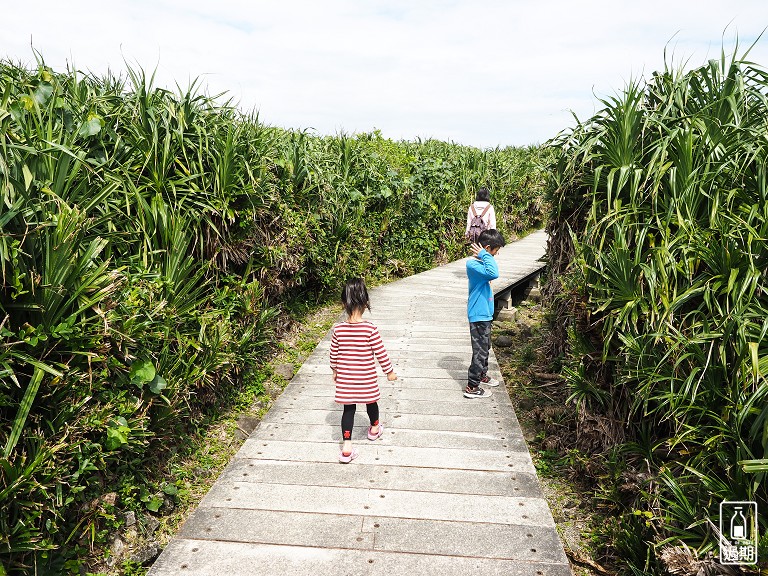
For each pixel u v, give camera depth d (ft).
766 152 11.83
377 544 10.69
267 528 11.18
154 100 16.83
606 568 11.05
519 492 12.55
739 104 13.26
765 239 10.46
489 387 18.86
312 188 27.86
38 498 9.35
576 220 16.93
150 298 12.91
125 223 14.47
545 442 15.85
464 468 13.57
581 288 14.33
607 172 15.12
